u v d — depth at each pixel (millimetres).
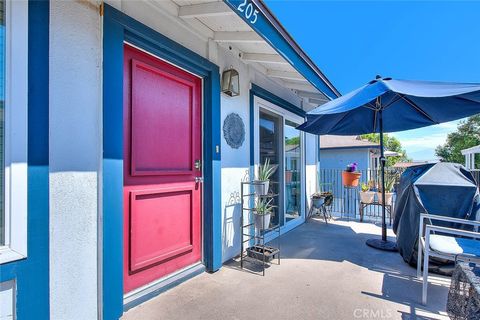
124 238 2133
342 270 2965
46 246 1524
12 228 1396
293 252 3609
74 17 1671
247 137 3656
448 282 2660
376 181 6504
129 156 2174
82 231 1715
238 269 2973
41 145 1510
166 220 2512
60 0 1600
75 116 1678
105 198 1857
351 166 6258
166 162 2516
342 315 2064
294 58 3082
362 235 4543
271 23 2438
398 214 3551
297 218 5379
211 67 2908
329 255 3484
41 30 1514
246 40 2840
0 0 1388
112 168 1908
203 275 2795
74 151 1672
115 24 1926
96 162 1801
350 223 5586
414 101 3727
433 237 2600
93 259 1778
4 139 1385
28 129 1459
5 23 1391
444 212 3029
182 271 2674
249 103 3727
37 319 1483
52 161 1563
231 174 3301
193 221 2824
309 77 3623
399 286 2570
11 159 1396
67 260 1632
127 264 2156
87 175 1747
